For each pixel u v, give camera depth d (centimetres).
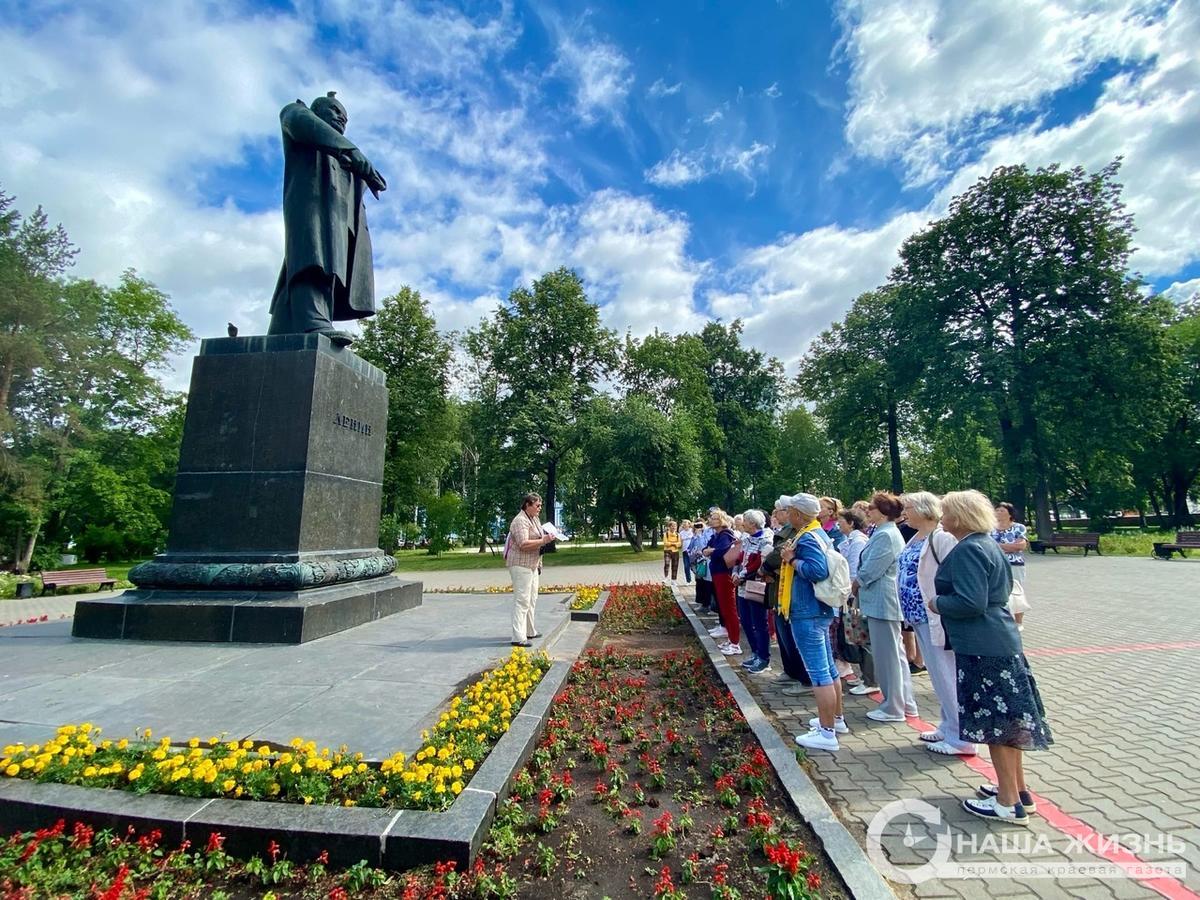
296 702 430
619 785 364
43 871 251
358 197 852
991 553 328
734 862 283
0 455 2516
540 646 650
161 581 647
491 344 3706
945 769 388
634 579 1781
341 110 832
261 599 630
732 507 4484
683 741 434
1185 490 3631
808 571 415
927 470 4881
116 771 304
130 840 274
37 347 2609
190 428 698
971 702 320
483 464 3950
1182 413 3195
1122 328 2520
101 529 3447
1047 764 392
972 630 324
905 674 506
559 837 305
